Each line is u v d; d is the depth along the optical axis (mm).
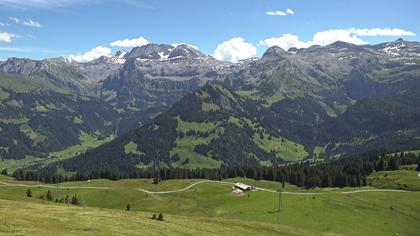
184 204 195000
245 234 100562
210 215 173250
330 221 148750
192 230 92188
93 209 108188
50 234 66062
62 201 185750
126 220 90250
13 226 68312
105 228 77625
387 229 144000
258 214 160875
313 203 172375
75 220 81312
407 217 163250
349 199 184375
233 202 188625
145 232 79875
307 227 142000
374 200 185250
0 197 121438
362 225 146250
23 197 127500
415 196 193875
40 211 88188
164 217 110812
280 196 174375
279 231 112812
